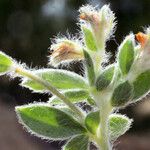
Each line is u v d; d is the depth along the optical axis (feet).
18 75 0.31
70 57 0.33
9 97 2.02
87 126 0.31
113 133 0.33
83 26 0.33
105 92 0.31
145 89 0.31
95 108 0.32
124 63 0.31
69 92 0.32
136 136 2.02
